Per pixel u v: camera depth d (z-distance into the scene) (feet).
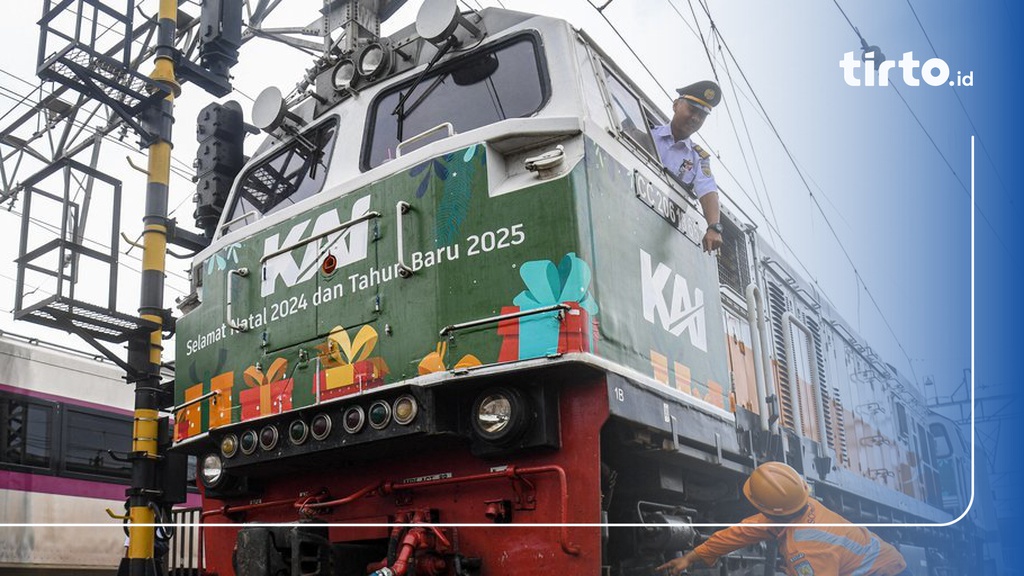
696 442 19.04
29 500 40.32
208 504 21.21
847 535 21.39
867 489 32.76
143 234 31.53
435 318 17.01
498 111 19.11
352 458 18.26
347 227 18.80
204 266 22.07
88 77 30.78
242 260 20.93
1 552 38.73
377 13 32.17
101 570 43.24
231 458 19.22
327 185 21.30
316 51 35.06
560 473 15.71
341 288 18.58
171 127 32.71
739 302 25.29
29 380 41.57
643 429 16.96
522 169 17.31
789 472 20.84
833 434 30.86
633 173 18.79
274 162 23.43
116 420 45.65
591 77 19.26
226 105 29.78
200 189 29.01
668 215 20.06
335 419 17.51
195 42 37.52
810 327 31.65
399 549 16.15
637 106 22.18
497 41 19.74
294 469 19.42
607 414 15.70
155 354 30.78
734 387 23.27
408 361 17.16
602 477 17.02
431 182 17.72
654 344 18.02
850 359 35.76
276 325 19.57
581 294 15.79
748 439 22.88
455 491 17.03
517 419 15.75
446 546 16.17
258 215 22.49
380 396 16.85
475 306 16.65
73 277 29.35
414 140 18.99
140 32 36.86
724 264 24.99
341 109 22.29
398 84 21.21
